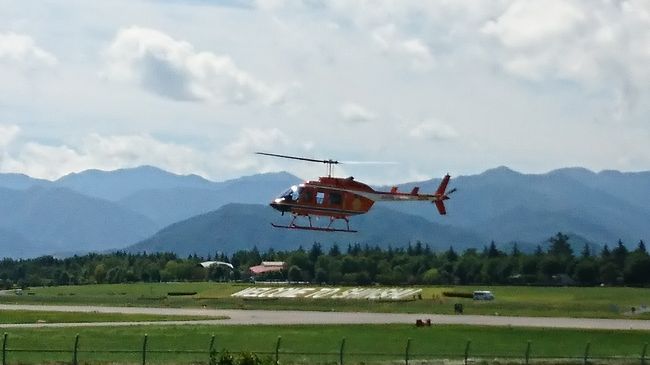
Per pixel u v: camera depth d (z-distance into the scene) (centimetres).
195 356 6862
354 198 9181
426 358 6912
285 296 19038
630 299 17612
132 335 8681
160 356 6844
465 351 6975
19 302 16088
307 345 7912
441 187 9719
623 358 7038
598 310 13838
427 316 12031
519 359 6869
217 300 16975
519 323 10650
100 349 7350
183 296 19775
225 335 8750
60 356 6806
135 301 16775
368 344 8069
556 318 11794
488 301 16612
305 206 8981
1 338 8088
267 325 10062
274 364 4666
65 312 12606
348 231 9212
